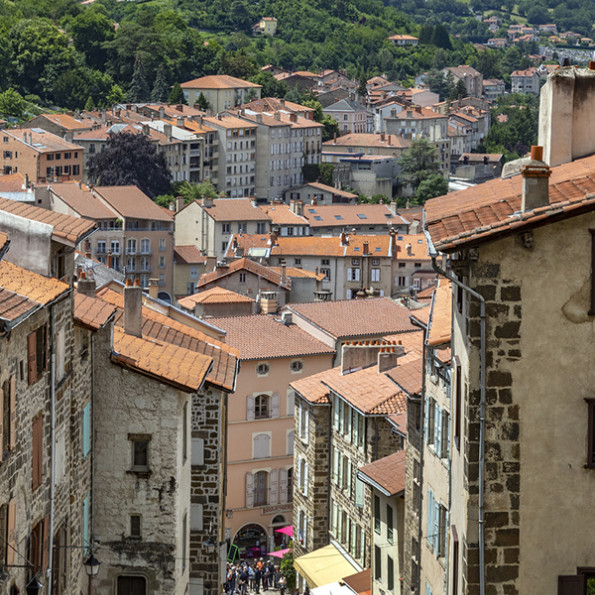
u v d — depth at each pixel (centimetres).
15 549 4762
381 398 9206
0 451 4478
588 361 4031
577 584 4072
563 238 4000
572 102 4703
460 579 4334
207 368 6788
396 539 7725
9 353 4619
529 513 4066
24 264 5575
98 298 6869
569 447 4050
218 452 7638
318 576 9919
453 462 4675
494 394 4044
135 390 6431
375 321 14500
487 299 4025
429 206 4722
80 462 6094
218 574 7688
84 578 6241
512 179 4903
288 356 13762
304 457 10919
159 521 6481
